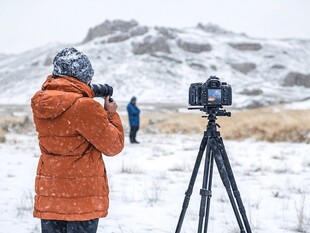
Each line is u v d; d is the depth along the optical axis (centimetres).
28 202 859
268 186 1059
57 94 361
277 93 18562
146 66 19925
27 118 3841
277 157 1677
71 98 359
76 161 362
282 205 855
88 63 379
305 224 712
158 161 1569
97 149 367
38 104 361
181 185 1069
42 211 363
